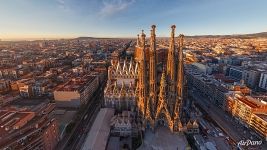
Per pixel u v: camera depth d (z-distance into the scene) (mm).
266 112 148125
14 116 116375
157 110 139625
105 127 137750
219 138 140250
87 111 192125
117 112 170375
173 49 133375
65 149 131375
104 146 117938
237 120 165875
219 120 169125
